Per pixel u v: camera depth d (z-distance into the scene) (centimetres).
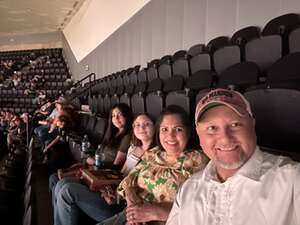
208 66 354
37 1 1140
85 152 330
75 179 231
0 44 1842
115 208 208
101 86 835
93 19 1111
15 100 1323
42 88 1377
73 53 1445
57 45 1727
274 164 108
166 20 599
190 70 387
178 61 411
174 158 171
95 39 1094
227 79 275
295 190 99
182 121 168
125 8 812
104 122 390
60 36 1717
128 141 261
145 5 691
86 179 222
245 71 260
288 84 180
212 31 466
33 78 1482
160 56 628
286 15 306
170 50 588
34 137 605
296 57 218
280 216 98
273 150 150
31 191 316
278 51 271
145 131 219
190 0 521
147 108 335
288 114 150
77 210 207
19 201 383
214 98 111
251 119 112
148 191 175
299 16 308
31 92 1330
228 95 111
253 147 112
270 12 353
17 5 1188
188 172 165
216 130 112
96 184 211
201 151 168
